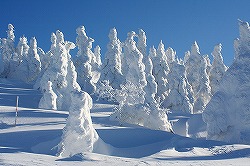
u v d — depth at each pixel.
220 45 65.12
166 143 20.73
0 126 25.14
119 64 56.28
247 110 27.69
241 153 19.09
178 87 56.97
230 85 28.89
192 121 39.56
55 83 44.12
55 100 40.47
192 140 22.20
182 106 55.91
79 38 58.28
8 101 40.78
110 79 54.75
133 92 34.06
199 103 59.75
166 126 30.11
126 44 63.69
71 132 17.83
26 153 15.72
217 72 64.62
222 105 28.72
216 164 15.48
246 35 29.62
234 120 28.36
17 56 67.50
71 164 13.28
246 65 28.91
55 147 18.05
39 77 54.28
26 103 41.56
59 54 45.69
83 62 55.75
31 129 23.75
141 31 69.94
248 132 27.28
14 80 60.66
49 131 22.62
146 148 19.80
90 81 54.00
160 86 62.97
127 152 19.19
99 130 23.94
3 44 71.88
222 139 28.41
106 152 18.55
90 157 14.92
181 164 14.95
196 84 65.50
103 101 48.69
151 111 30.44
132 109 31.23
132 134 23.31
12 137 20.69
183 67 58.09
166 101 57.28
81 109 18.17
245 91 28.22
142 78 49.06
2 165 11.55
